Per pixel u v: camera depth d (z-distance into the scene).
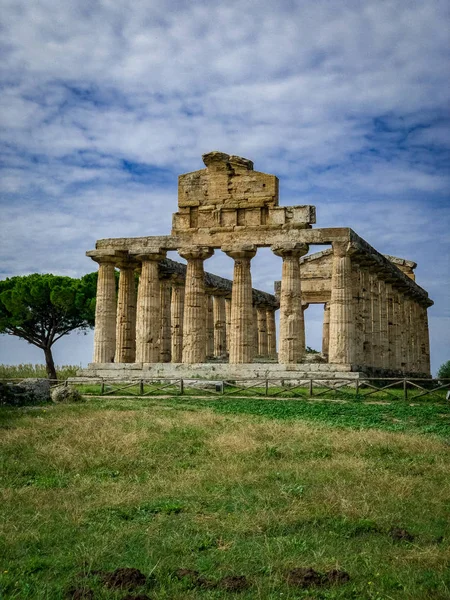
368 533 12.89
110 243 50.41
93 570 11.05
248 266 47.62
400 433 23.77
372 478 16.67
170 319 58.03
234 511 14.24
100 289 50.34
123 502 14.80
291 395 36.31
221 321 66.62
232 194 47.97
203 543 12.30
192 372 46.03
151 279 49.56
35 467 18.05
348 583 10.55
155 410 28.89
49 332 70.75
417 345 72.50
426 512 14.08
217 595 10.19
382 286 57.06
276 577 10.65
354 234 45.72
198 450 20.25
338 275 44.62
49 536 12.62
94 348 49.84
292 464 18.41
